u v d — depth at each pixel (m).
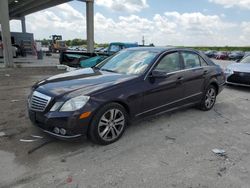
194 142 3.97
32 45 28.38
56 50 41.31
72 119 3.31
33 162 3.17
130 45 13.45
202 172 3.08
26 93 7.00
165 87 4.46
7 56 14.19
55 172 2.96
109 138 3.75
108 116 3.69
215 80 5.78
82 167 3.10
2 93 6.95
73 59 12.84
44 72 12.28
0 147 3.53
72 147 3.61
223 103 6.69
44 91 3.61
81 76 4.17
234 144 3.95
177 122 4.88
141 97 4.05
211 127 4.70
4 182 2.73
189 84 5.04
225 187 2.78
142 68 4.33
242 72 8.47
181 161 3.33
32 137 3.88
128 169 3.09
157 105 4.41
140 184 2.79
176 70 4.82
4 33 13.88
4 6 13.63
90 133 3.54
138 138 4.02
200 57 5.62
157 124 4.71
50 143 3.70
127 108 3.93
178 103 4.89
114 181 2.83
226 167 3.21
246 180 2.93
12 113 5.03
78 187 2.70
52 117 3.35
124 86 3.85
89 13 17.97
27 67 14.55
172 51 4.86
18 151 3.43
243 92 8.38
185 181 2.88
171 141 3.96
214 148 3.77
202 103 5.63
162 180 2.88
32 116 3.66
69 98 3.38
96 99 3.49
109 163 3.22
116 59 5.01
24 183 2.73
